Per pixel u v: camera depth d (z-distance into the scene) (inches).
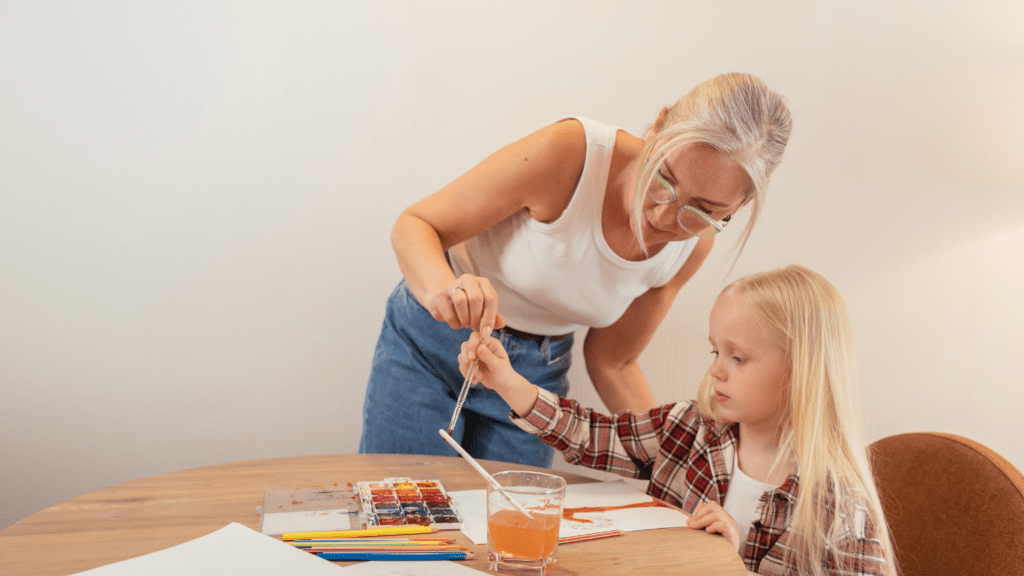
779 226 69.9
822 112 69.4
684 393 70.8
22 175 62.2
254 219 65.3
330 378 67.8
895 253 70.8
